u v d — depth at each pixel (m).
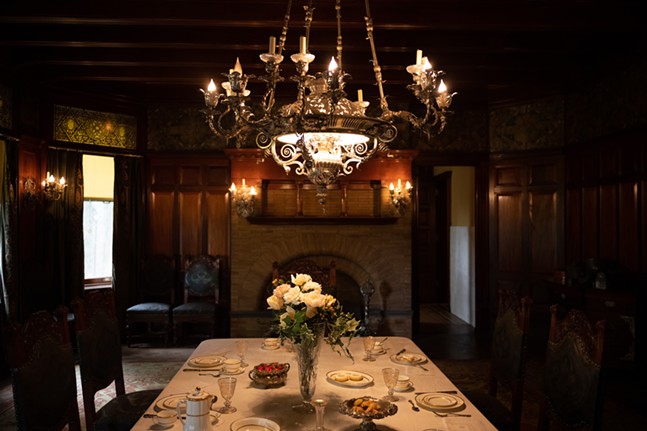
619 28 4.36
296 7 4.31
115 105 6.74
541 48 5.02
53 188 6.06
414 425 2.10
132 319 6.29
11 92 5.37
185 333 6.93
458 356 6.04
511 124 7.06
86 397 2.82
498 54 5.60
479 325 7.25
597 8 4.34
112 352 3.14
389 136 2.68
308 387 2.31
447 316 8.73
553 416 2.54
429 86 2.50
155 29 4.86
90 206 7.35
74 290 6.22
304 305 2.32
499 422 2.83
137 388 4.73
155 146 7.02
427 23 4.37
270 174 6.69
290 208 6.76
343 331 2.39
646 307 4.94
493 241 7.16
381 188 6.75
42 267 5.79
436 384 2.63
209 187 7.04
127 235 6.75
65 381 2.50
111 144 6.72
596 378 2.21
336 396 2.45
